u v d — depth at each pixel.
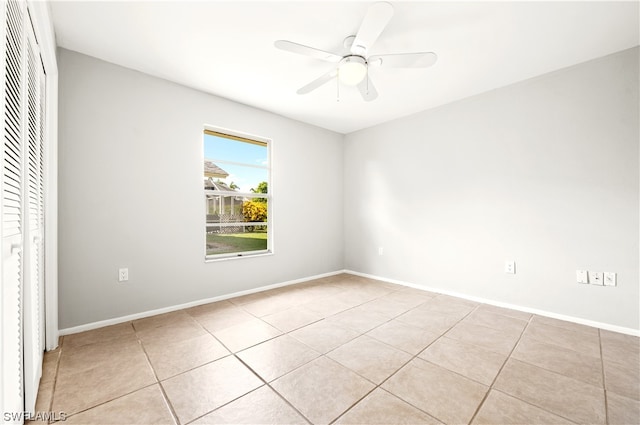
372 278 4.12
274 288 3.58
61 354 1.89
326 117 3.79
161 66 2.48
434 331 2.28
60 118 2.16
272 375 1.67
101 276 2.35
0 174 0.85
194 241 2.89
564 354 1.90
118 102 2.44
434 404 1.41
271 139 3.60
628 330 2.21
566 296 2.51
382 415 1.34
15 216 1.12
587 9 1.79
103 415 1.34
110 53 2.28
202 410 1.38
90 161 2.29
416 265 3.63
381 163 4.04
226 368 1.74
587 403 1.42
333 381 1.61
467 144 3.14
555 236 2.57
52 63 1.86
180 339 2.12
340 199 4.53
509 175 2.84
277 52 2.27
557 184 2.55
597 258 2.36
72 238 2.21
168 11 1.81
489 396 1.47
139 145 2.55
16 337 1.14
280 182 3.70
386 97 3.14
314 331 2.28
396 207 3.86
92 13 1.81
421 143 3.57
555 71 2.56
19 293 1.21
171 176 2.74
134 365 1.76
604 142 2.33
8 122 1.01
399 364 1.78
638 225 2.19
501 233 2.90
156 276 2.64
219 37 2.08
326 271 4.29
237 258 3.24
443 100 3.23
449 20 1.90
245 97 3.13
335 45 2.18
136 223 2.53
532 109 2.69
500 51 2.26
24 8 1.22
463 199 3.18
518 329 2.31
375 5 1.47
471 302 3.02
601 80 2.34
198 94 2.93
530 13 1.83
